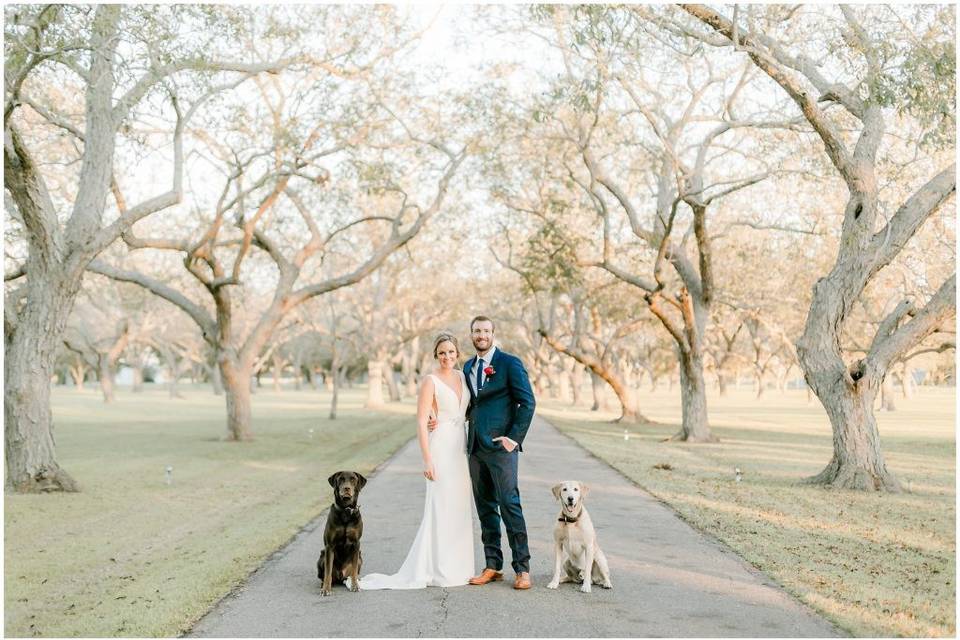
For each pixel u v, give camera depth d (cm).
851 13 1344
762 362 7400
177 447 2427
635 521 1045
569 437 2631
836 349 1459
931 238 2406
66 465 1895
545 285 2986
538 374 7156
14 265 2017
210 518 1177
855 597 666
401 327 5747
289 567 789
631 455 2014
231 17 1462
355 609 637
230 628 591
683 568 773
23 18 1241
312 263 4262
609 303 3538
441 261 4759
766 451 2220
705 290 2556
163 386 11144
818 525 1027
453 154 2738
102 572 832
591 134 2316
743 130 2259
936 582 733
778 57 1544
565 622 596
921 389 10500
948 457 2102
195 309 2686
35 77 1656
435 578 713
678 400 7006
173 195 1565
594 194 2536
